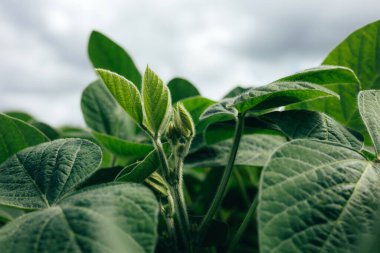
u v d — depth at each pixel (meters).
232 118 0.35
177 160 0.24
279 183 0.19
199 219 0.27
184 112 0.24
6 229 0.19
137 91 0.24
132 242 0.17
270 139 0.36
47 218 0.18
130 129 0.42
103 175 0.29
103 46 0.43
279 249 0.17
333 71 0.28
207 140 0.36
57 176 0.24
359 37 0.35
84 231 0.17
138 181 0.25
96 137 0.35
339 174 0.20
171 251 0.25
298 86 0.25
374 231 0.18
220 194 0.26
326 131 0.26
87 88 0.41
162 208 0.25
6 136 0.31
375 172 0.21
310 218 0.18
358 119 0.34
